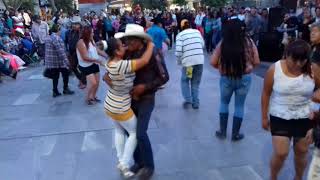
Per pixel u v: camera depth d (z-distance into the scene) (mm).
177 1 49625
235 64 5035
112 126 6344
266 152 5012
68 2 40906
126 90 4121
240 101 5324
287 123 3568
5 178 4594
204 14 18719
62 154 5254
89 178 4516
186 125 6180
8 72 11125
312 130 3223
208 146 5281
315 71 3480
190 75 6918
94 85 7750
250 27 13414
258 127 5957
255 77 9703
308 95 3496
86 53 7469
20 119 6992
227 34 5062
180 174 4492
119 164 4449
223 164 4715
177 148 5254
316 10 9594
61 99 8445
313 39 4355
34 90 9609
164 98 7984
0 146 5629
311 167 3197
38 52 15789
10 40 13711
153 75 4129
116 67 3941
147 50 4020
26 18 18562
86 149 5395
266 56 12250
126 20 20969
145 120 4176
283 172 4387
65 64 8586
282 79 3463
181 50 6891
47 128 6391
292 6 13664
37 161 5059
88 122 6613
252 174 4418
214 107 7164
